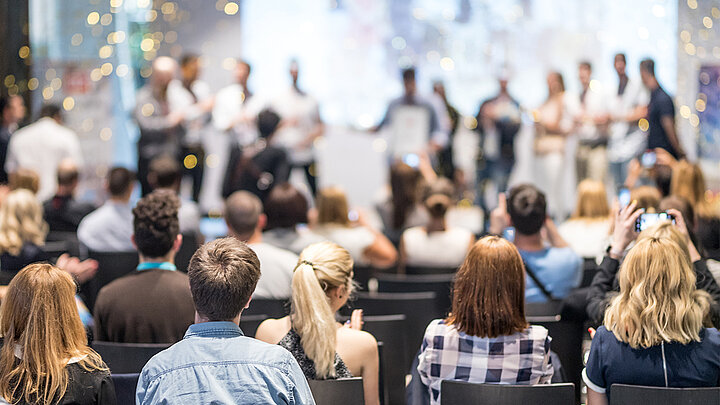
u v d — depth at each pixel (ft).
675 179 23.43
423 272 20.92
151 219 13.50
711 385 10.77
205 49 46.06
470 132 43.83
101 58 43.37
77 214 25.58
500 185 41.04
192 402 8.69
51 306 9.70
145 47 45.16
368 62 46.65
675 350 10.76
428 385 11.83
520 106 41.34
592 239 21.18
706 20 44.50
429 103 40.55
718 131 43.52
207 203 45.01
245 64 39.24
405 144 40.42
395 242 25.54
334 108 46.62
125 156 44.16
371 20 46.47
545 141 40.24
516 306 11.41
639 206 19.29
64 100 42.93
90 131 43.16
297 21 46.52
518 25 46.06
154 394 8.81
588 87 40.14
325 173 46.73
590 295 13.66
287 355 9.07
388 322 14.48
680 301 10.74
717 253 19.02
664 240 11.02
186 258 22.72
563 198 40.57
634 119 39.58
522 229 16.34
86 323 14.15
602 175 39.52
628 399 10.32
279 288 16.03
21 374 9.53
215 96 38.78
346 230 21.75
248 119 38.70
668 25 44.86
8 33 39.55
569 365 13.93
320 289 11.03
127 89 44.45
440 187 21.34
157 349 12.23
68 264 17.12
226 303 9.10
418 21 46.34
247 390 8.77
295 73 40.16
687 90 44.45
